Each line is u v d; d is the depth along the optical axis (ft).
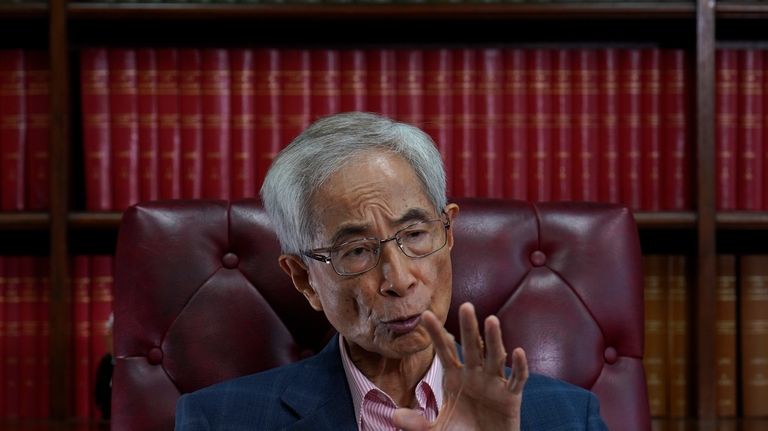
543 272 7.11
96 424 9.89
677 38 11.02
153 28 10.64
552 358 6.93
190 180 10.23
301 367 6.27
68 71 10.16
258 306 7.00
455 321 6.97
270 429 5.98
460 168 10.29
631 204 10.35
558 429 6.01
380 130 5.73
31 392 10.26
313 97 10.29
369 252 5.54
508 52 10.32
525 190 10.33
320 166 5.64
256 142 10.29
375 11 10.01
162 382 6.91
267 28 10.70
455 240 7.07
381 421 5.98
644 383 7.09
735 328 10.46
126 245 7.02
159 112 10.25
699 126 10.09
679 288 10.39
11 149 10.30
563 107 10.33
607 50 10.33
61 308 10.00
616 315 7.06
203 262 7.02
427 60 10.31
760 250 11.19
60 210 10.04
